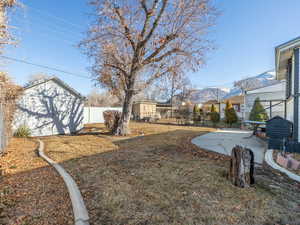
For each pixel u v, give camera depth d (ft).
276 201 7.80
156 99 118.11
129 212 7.03
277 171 11.83
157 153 17.07
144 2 26.27
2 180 10.37
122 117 31.27
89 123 59.67
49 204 7.78
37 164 13.76
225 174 11.05
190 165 13.07
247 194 8.41
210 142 23.25
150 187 9.27
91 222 6.42
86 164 13.57
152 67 29.78
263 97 49.49
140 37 27.14
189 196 8.23
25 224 6.33
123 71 29.27
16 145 21.48
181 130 38.50
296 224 6.29
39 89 32.86
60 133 35.76
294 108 18.76
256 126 29.45
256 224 6.24
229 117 50.67
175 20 26.76
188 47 28.04
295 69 18.99
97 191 8.89
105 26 26.02
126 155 16.35
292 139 18.43
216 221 6.39
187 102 102.94
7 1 13.43
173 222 6.34
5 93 17.85
